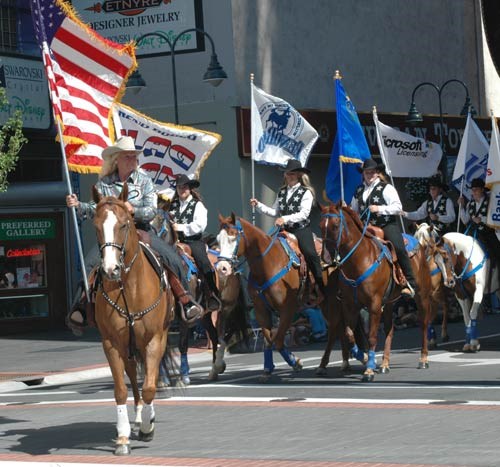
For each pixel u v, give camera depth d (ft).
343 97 61.11
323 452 32.42
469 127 69.72
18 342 83.97
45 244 92.53
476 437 33.53
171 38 89.30
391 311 54.13
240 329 55.26
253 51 88.79
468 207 65.26
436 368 54.85
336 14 98.02
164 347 36.29
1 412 46.06
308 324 75.36
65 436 37.96
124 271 33.73
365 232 50.85
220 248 50.08
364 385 48.73
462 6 116.47
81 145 43.04
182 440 35.86
